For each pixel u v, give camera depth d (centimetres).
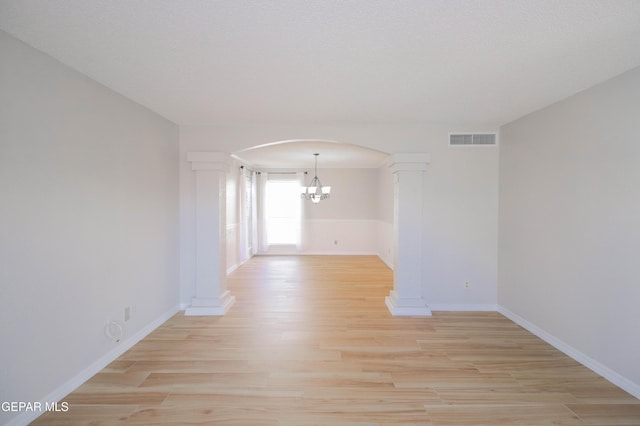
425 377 266
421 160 408
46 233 221
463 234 420
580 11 168
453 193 418
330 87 280
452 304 424
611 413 221
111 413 218
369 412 221
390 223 744
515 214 382
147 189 345
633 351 240
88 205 259
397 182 419
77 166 248
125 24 181
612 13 169
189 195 420
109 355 286
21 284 203
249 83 271
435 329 365
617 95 252
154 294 362
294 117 378
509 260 394
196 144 416
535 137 347
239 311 426
